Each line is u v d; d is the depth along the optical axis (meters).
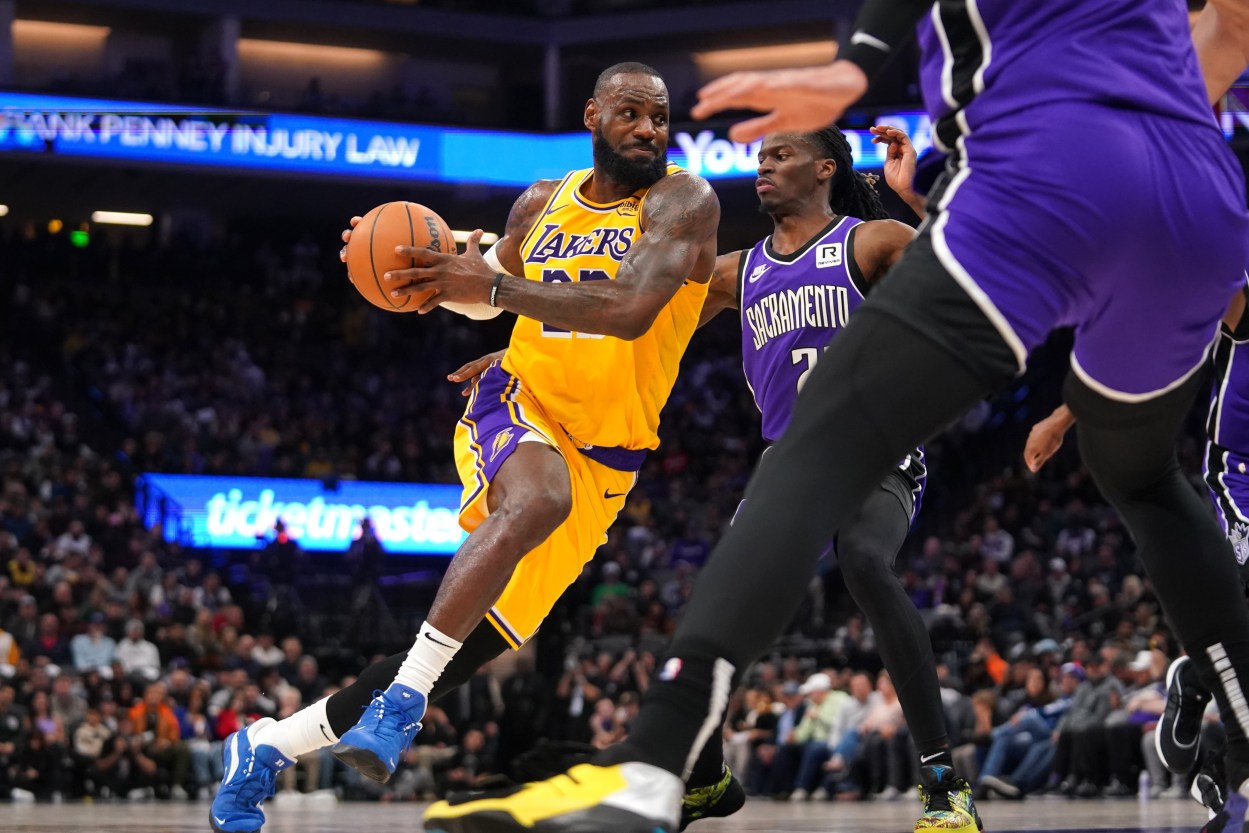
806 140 3.80
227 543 20.27
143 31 25.42
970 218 1.83
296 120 20.73
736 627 1.76
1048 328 1.87
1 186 23.55
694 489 22.89
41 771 11.54
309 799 11.52
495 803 1.76
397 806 10.62
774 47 26.23
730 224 24.48
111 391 22.53
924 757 3.31
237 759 3.18
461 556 3.05
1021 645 12.76
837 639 15.12
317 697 13.49
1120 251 1.82
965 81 1.90
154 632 14.39
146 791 11.80
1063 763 10.88
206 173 22.41
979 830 3.34
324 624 17.53
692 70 26.77
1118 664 11.41
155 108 20.33
